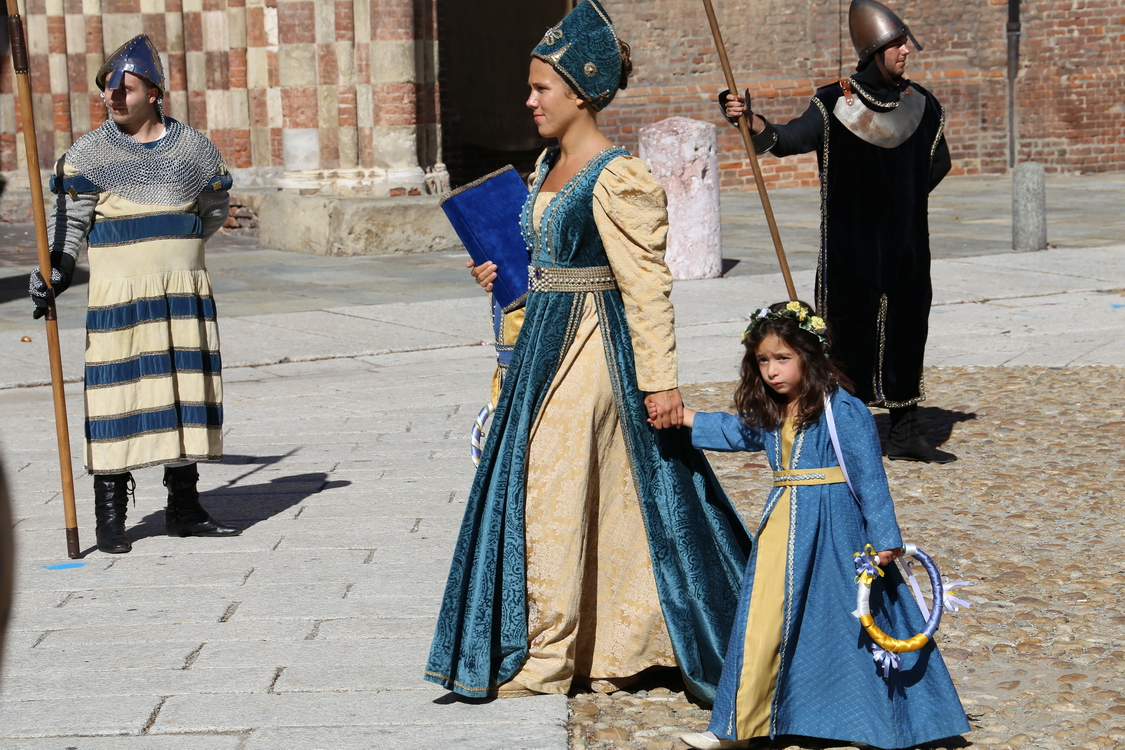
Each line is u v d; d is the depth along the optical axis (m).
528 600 3.84
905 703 3.43
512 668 3.81
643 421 3.81
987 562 5.09
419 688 3.98
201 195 5.51
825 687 3.46
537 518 3.79
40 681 4.09
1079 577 4.89
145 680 4.08
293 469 6.81
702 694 3.75
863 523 3.49
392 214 16.53
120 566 5.27
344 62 17.06
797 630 3.46
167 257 5.39
